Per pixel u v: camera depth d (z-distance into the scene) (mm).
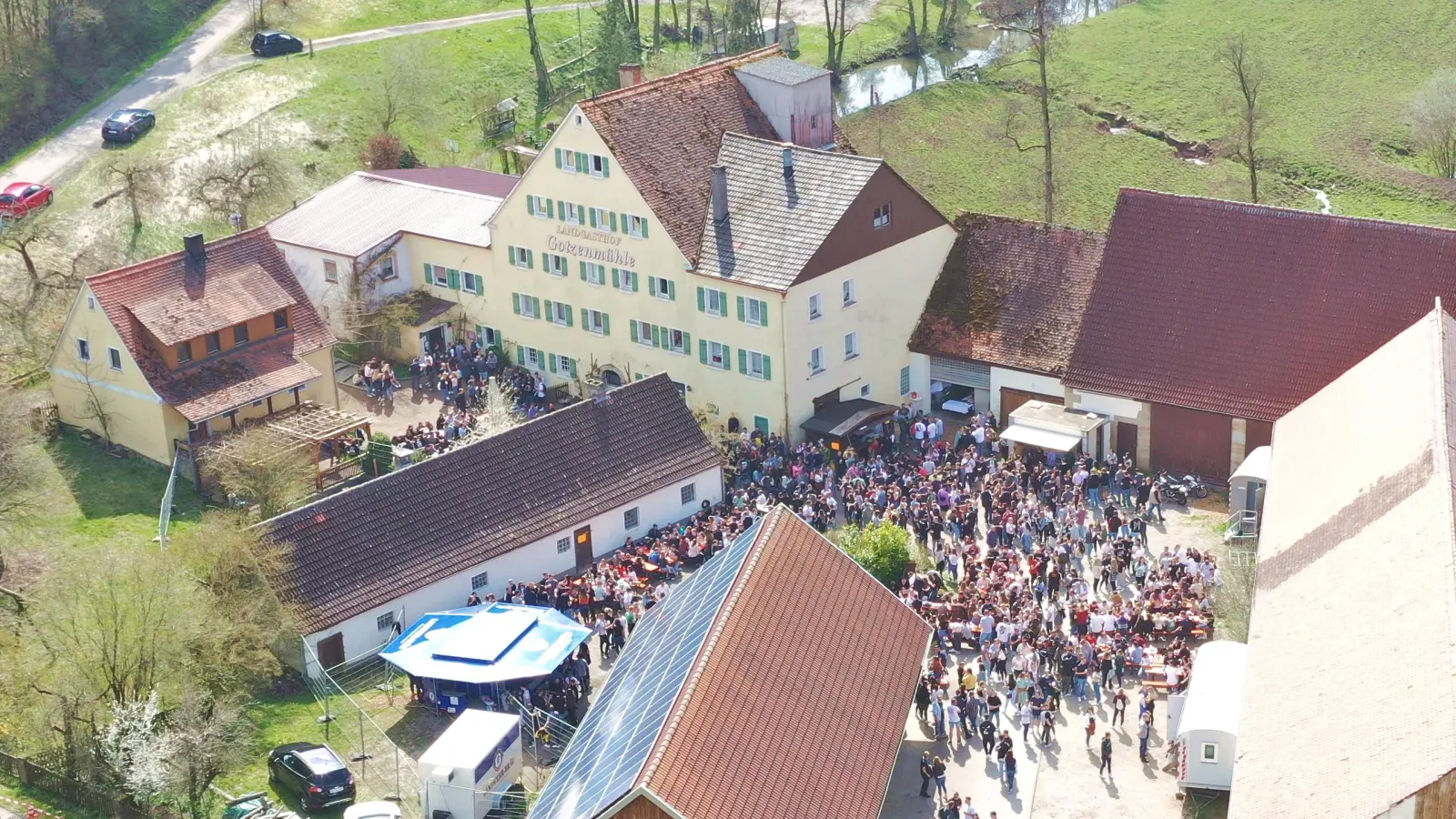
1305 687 51281
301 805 59344
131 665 61500
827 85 99500
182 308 88750
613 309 95875
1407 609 50969
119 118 133375
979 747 62844
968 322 92875
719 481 85062
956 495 79688
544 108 151375
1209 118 146000
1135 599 71438
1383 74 154375
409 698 68000
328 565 71188
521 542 76500
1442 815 42812
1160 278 85625
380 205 106750
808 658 56656
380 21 163250
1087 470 81812
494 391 89438
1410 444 60438
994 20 172000
